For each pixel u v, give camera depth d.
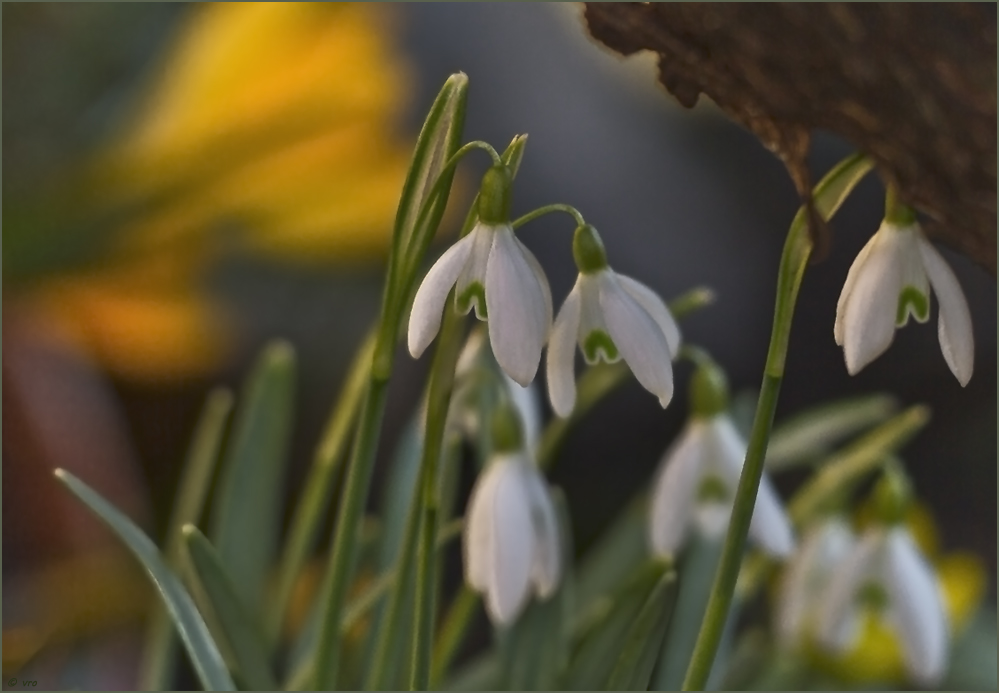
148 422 1.16
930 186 0.68
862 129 0.68
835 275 1.32
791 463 0.81
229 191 0.84
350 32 0.87
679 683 0.80
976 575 0.94
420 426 0.80
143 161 0.83
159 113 0.86
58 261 0.83
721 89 0.68
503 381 0.76
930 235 0.69
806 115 0.68
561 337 0.69
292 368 0.84
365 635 0.81
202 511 1.12
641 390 1.31
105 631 0.91
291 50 0.85
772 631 0.89
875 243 0.69
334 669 0.71
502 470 0.74
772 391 0.68
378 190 0.89
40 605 0.85
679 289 1.31
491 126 1.34
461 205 1.19
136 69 1.02
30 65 0.98
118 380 1.12
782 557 0.76
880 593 0.77
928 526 0.94
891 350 1.36
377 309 1.30
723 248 1.35
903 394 1.34
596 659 0.75
